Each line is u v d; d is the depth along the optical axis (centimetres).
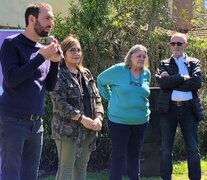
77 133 481
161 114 598
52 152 759
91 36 804
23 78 369
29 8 393
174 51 609
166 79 586
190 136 586
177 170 752
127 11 862
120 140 541
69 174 481
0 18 1140
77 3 912
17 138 382
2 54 380
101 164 797
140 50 545
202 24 1124
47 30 395
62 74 480
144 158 698
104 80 561
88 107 498
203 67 937
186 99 586
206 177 702
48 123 752
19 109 383
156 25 880
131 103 536
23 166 397
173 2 1042
